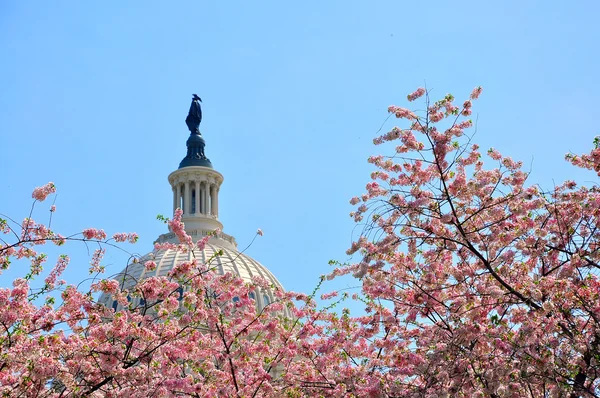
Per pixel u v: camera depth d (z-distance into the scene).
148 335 38.72
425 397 36.44
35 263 39.28
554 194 39.00
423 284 40.38
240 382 45.06
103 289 39.91
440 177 39.53
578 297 36.78
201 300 43.25
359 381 39.69
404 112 38.25
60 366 37.22
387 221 39.12
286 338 46.34
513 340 36.16
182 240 44.53
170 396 39.88
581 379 36.56
